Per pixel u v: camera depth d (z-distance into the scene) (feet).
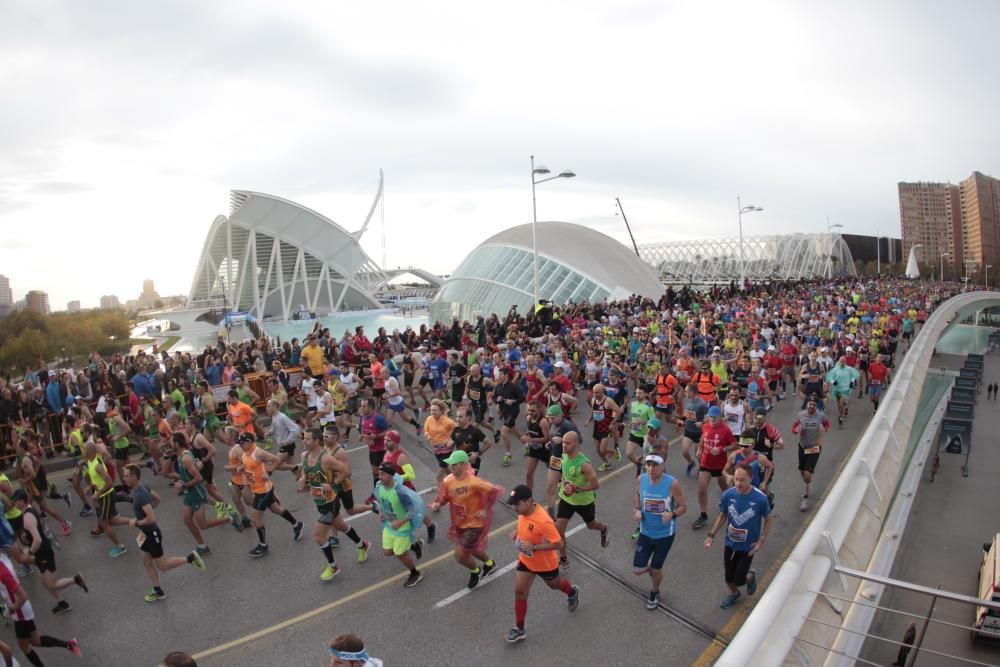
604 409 39.52
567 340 65.87
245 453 29.58
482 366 50.98
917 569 80.07
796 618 16.20
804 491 36.35
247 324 267.39
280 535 32.42
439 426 34.78
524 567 21.91
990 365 224.12
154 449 41.37
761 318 82.79
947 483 109.81
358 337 63.98
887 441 31.27
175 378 53.16
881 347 62.18
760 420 32.58
